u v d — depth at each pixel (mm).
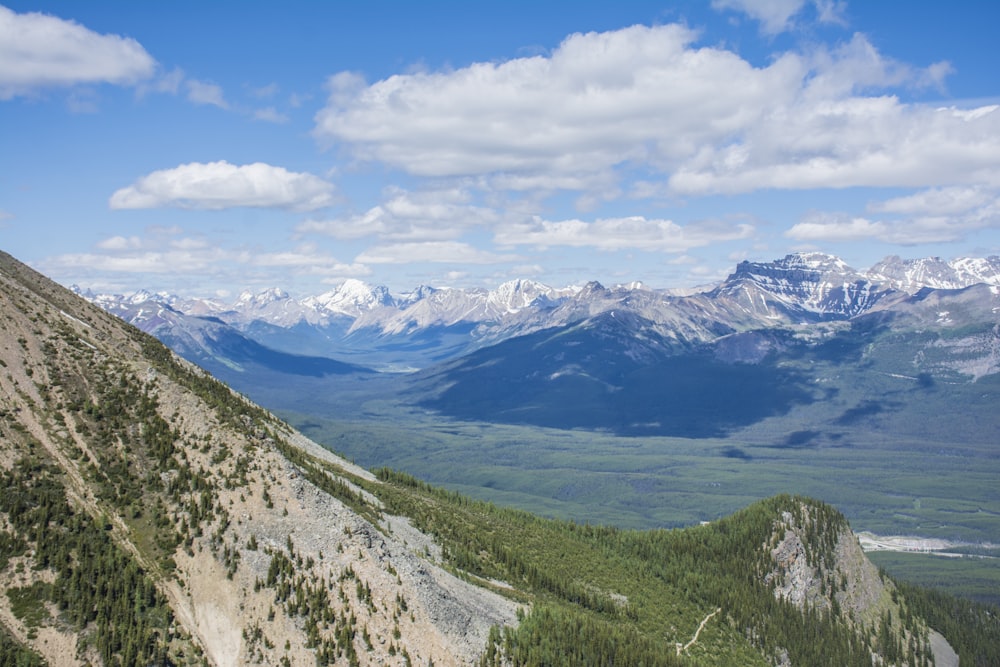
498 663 167875
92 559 153250
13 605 142250
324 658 152500
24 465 165625
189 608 153500
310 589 162250
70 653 139000
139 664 140750
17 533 153125
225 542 165000
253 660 149625
